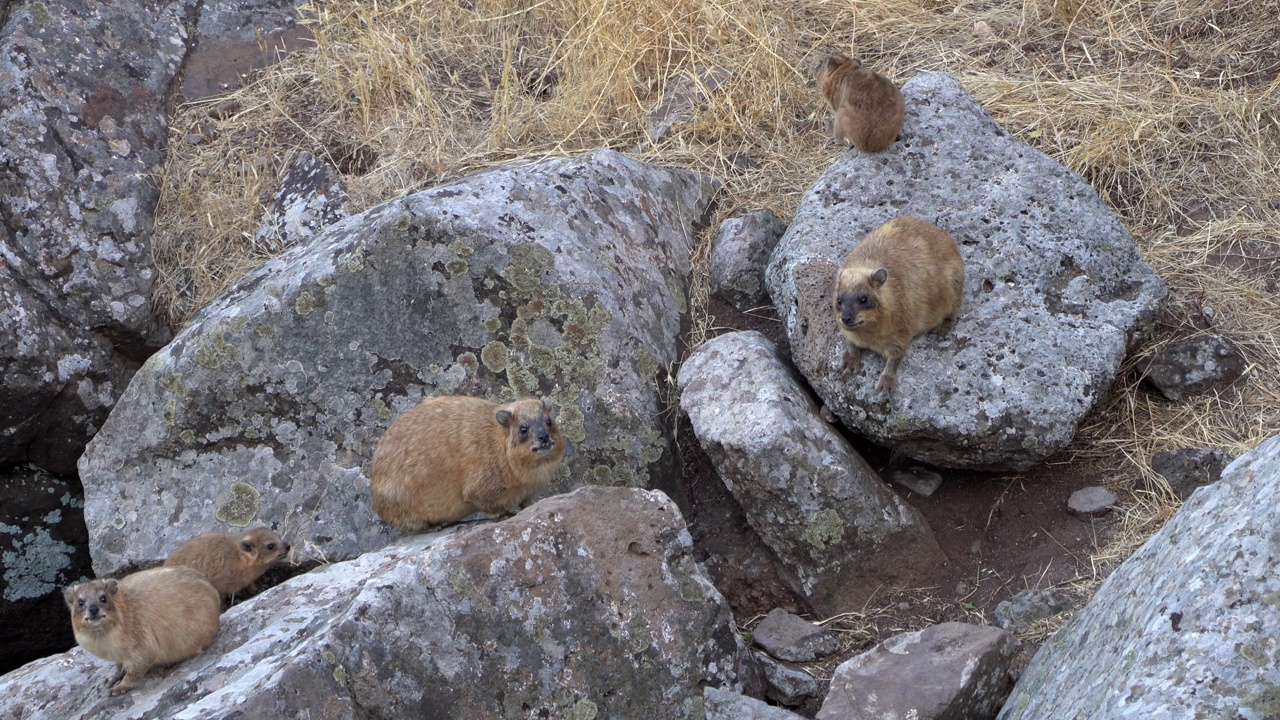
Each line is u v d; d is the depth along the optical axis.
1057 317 6.57
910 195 7.29
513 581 5.27
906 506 6.40
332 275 6.95
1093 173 8.02
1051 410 6.21
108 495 6.89
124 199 8.52
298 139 9.13
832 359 6.52
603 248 7.39
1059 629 5.30
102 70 9.05
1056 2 9.30
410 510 6.35
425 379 6.95
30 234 8.14
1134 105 8.35
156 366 6.96
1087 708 4.29
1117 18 9.21
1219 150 8.01
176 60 9.62
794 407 6.36
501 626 5.19
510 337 6.98
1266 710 3.79
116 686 5.25
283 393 6.90
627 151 8.88
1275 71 8.41
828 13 9.89
